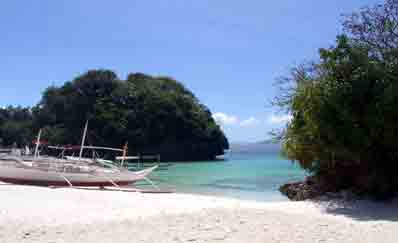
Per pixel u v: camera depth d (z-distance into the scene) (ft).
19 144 271.08
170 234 31.32
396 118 52.85
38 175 85.92
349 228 35.12
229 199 69.87
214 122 306.14
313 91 55.77
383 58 57.31
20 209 48.80
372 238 32.14
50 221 39.83
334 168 66.64
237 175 135.85
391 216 47.24
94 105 247.50
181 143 264.72
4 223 37.47
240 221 34.73
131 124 245.65
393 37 59.93
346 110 52.85
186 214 37.83
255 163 219.00
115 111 245.65
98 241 30.09
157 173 146.30
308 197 68.90
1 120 314.76
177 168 177.27
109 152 237.04
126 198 64.69
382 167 59.31
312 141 61.00
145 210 49.65
